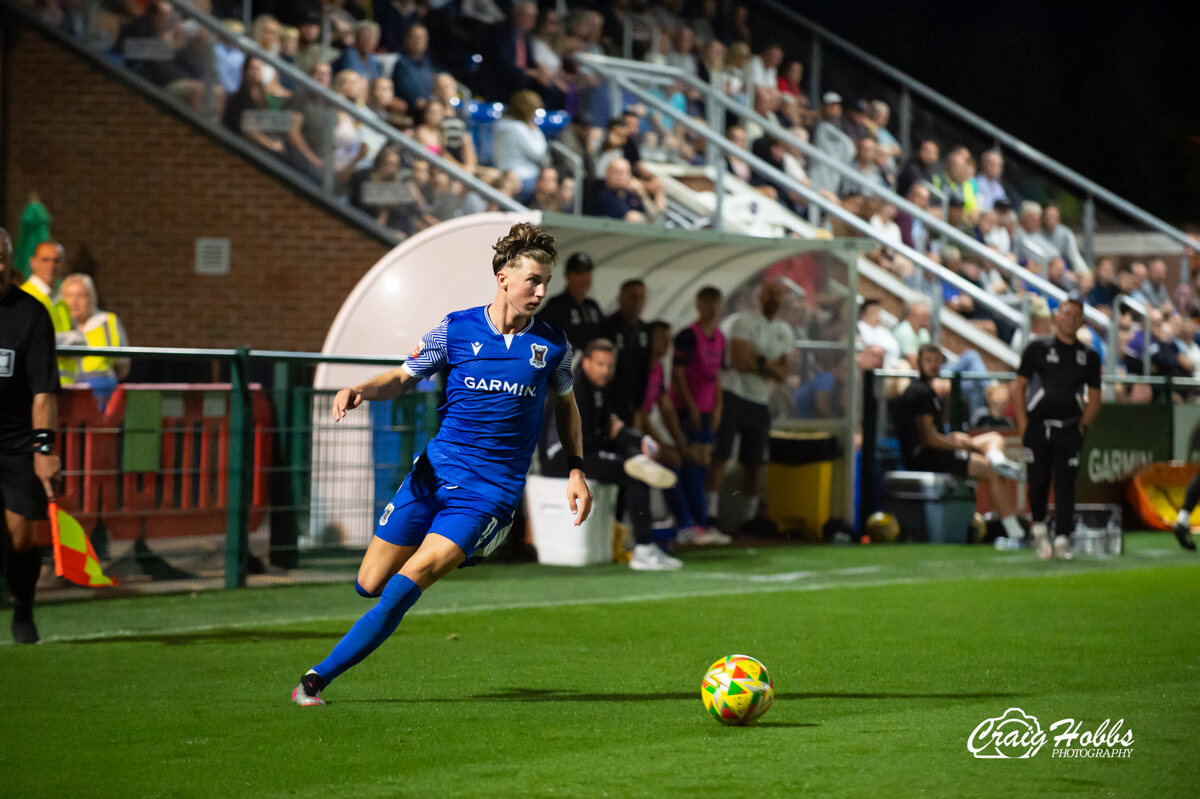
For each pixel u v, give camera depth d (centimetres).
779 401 3944
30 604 2069
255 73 4028
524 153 4262
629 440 3109
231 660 1934
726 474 3944
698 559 3306
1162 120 7219
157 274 4109
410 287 3272
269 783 1275
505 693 1705
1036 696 1702
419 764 1341
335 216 3981
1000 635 2194
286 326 4028
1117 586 2834
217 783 1276
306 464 2919
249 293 4050
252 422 2750
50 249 2977
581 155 4447
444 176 3812
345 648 1605
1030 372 3341
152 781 1282
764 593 2684
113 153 4141
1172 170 7206
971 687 1762
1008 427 3988
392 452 3019
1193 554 3534
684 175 4969
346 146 3941
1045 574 3052
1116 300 4931
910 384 3916
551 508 3178
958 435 3872
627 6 5531
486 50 4694
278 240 4028
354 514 2978
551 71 4716
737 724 1512
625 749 1402
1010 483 3766
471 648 2048
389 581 1591
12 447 1977
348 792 1245
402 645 2075
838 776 1293
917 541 3809
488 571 3038
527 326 1606
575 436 1656
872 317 4300
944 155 5766
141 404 2731
